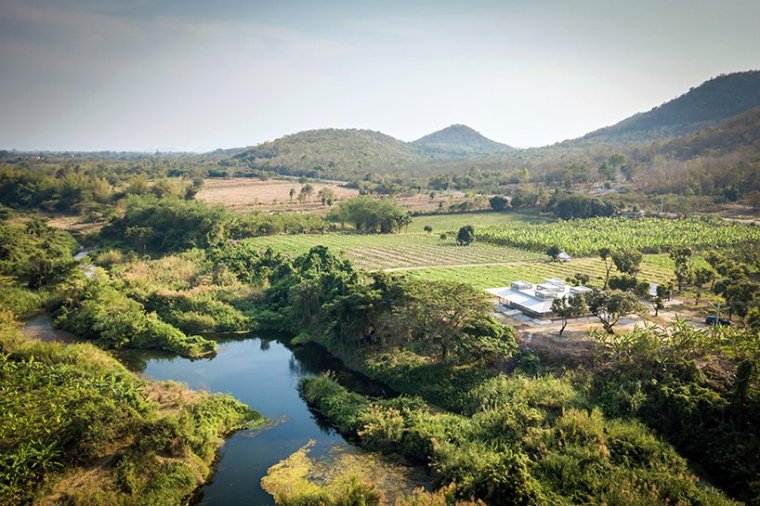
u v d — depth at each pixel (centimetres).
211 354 7500
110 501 3803
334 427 5500
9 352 5969
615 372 5725
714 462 4469
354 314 7300
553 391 5388
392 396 6231
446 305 6550
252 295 9506
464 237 15750
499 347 6222
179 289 9688
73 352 6259
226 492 4338
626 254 10450
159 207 15225
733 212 19412
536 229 17588
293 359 7394
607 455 4406
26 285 9994
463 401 5719
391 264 12769
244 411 5684
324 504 3884
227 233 15250
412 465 4762
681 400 4934
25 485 3822
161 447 4472
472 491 4056
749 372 4741
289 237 16675
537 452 4553
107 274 10675
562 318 7862
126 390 5166
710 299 9238
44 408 4666
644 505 3772
